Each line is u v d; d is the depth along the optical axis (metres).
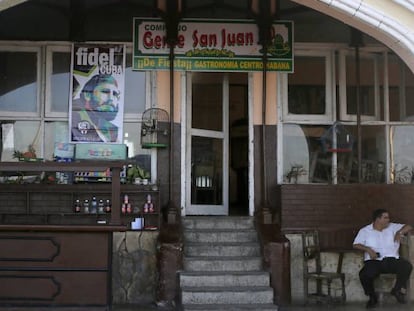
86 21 9.65
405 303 8.63
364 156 9.98
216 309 7.75
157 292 8.40
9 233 7.12
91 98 9.61
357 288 9.09
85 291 7.08
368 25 6.78
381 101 10.11
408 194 9.25
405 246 8.84
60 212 9.10
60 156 9.52
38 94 9.62
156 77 9.62
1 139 9.55
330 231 9.09
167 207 9.32
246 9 9.75
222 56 9.72
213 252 8.84
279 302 8.41
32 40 9.61
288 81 9.91
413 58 6.90
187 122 9.85
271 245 8.53
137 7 9.63
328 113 9.95
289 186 9.14
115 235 8.91
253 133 9.71
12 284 7.09
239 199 10.90
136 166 9.41
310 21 9.91
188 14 9.73
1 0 6.37
